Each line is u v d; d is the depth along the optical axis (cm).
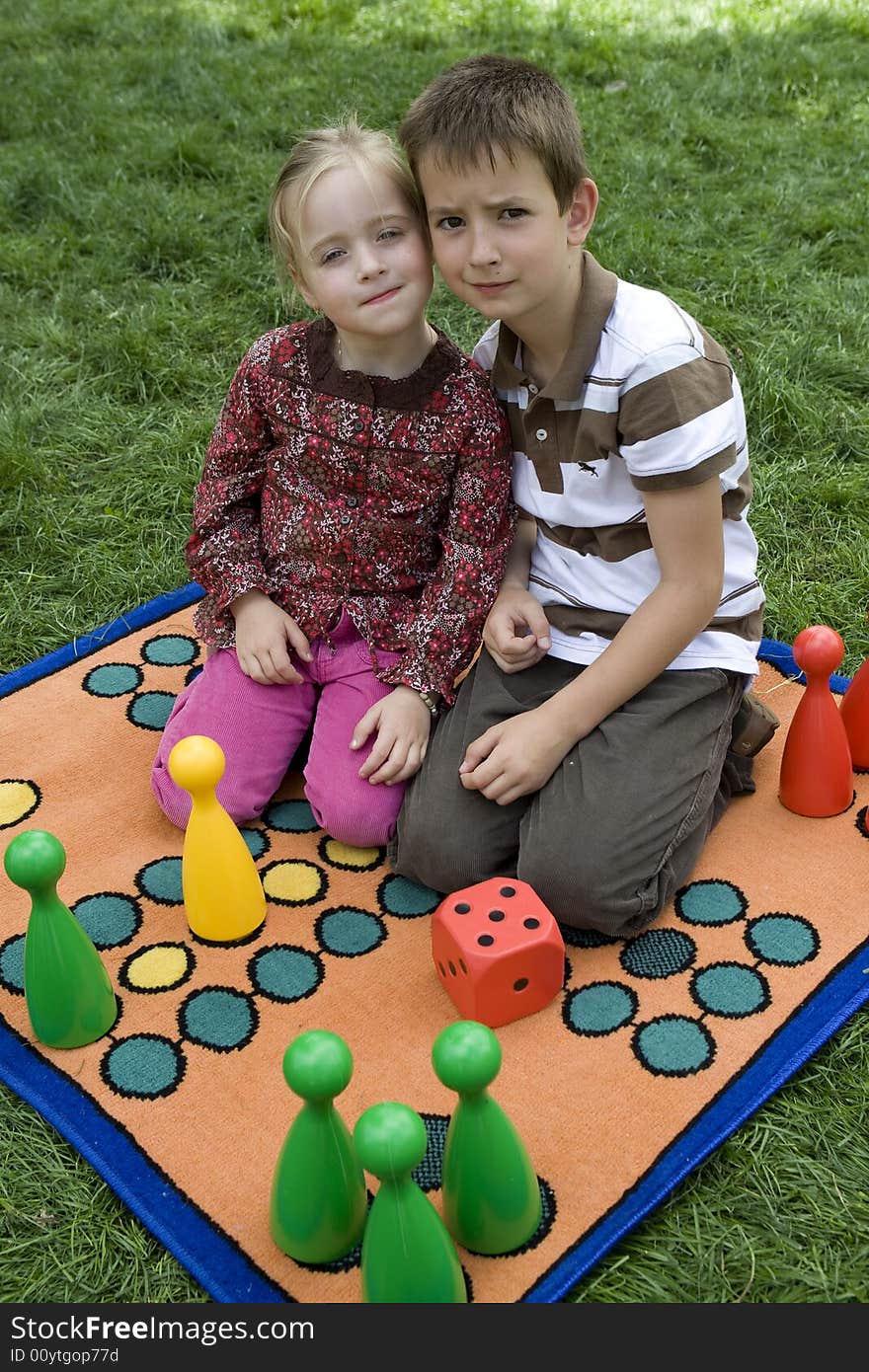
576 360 159
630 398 156
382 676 178
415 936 161
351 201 160
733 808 178
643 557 168
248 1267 122
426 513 179
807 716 171
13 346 291
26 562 234
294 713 186
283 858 174
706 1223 126
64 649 214
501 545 179
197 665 211
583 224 159
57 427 266
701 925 159
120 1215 129
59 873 139
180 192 358
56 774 189
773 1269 122
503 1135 117
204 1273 122
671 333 156
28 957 141
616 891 152
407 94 420
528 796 165
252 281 315
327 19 517
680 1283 121
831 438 259
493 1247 122
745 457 168
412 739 171
